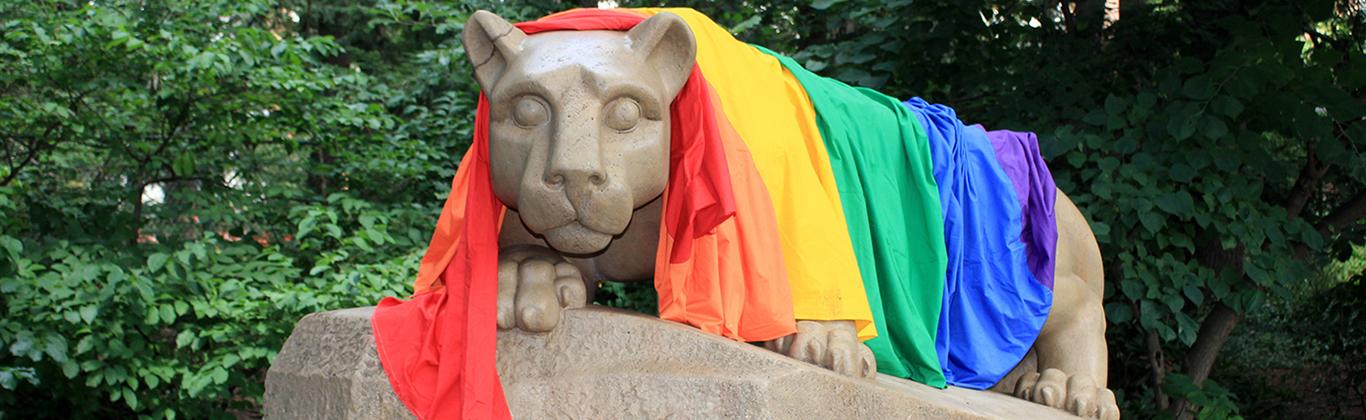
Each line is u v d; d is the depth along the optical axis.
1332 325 8.18
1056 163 5.27
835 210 2.64
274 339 4.57
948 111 3.24
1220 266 5.77
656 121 2.19
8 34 4.80
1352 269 9.23
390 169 5.54
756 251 2.40
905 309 2.79
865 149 2.86
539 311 2.28
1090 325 3.41
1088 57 5.40
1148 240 5.34
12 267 4.25
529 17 6.27
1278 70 4.63
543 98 2.12
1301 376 9.34
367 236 4.85
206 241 4.60
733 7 6.38
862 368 2.46
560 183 2.07
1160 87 4.85
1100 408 3.15
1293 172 5.14
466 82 6.11
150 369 4.47
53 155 5.72
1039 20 5.59
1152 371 5.67
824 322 2.48
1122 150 4.84
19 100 5.06
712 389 2.11
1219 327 6.07
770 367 2.15
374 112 5.74
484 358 2.20
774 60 2.84
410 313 2.34
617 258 2.59
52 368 4.81
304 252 5.28
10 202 4.50
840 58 5.29
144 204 5.58
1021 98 5.20
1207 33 5.50
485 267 2.28
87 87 4.95
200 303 4.41
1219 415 5.16
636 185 2.16
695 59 2.29
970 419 2.47
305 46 5.25
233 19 6.09
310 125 5.44
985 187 3.22
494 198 2.35
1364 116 4.81
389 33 9.27
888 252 2.80
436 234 2.53
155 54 4.89
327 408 2.30
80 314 4.20
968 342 3.13
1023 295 3.22
